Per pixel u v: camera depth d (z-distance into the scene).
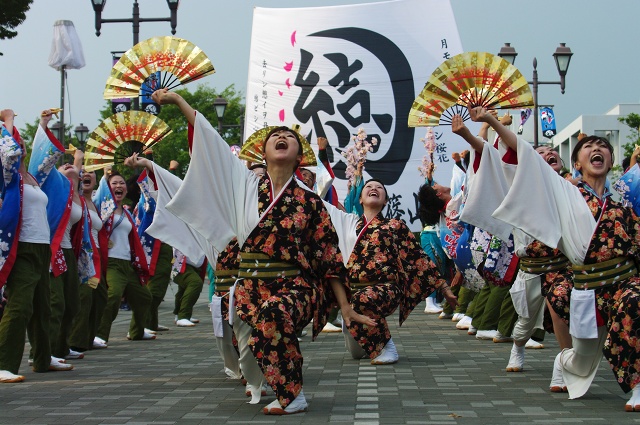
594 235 6.33
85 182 9.84
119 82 6.38
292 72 16.25
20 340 7.82
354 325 8.76
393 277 9.05
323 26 16.28
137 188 12.35
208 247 7.18
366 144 12.90
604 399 6.59
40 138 8.41
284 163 6.23
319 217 6.27
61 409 6.34
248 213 6.21
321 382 7.61
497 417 5.88
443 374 8.02
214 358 9.47
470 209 6.93
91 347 10.37
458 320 13.75
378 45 16.12
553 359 8.93
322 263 6.25
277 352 6.02
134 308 11.32
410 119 6.93
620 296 6.14
